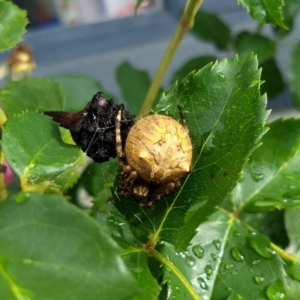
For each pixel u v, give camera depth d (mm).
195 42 232
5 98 107
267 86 167
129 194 74
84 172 101
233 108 70
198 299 71
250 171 91
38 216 51
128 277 48
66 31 225
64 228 50
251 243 82
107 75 231
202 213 68
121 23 230
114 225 75
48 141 69
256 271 79
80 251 49
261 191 89
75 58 228
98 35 228
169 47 105
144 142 69
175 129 70
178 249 70
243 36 160
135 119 74
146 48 234
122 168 72
